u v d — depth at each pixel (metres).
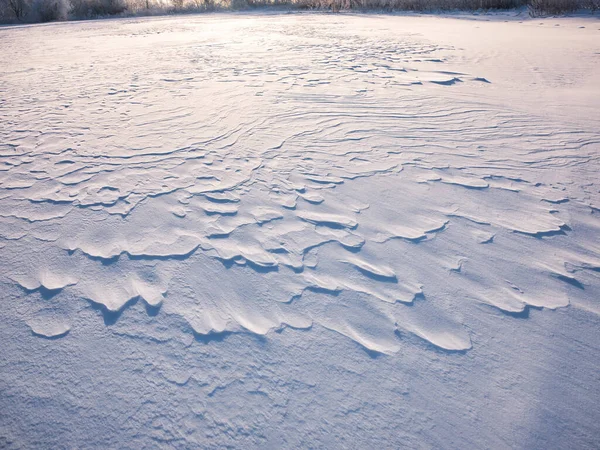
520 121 3.90
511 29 11.30
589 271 1.90
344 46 8.97
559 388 1.36
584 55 7.08
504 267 1.93
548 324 1.61
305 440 1.21
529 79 5.57
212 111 4.26
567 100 4.52
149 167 2.98
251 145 3.36
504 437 1.21
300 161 3.05
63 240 2.13
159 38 11.88
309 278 1.85
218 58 7.73
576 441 1.20
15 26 19.83
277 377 1.40
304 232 2.18
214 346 1.51
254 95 4.81
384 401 1.32
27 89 5.75
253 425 1.25
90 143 3.50
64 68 7.42
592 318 1.64
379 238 2.14
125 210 2.41
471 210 2.41
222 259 1.96
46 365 1.44
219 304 1.70
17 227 2.27
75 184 2.75
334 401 1.32
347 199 2.52
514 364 1.45
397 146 3.33
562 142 3.38
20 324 1.62
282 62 7.06
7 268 1.93
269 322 1.62
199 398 1.33
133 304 1.70
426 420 1.26
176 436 1.22
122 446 1.19
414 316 1.65
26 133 3.82
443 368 1.43
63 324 1.61
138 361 1.45
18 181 2.83
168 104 4.59
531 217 2.34
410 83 5.41
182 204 2.46
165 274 1.87
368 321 1.62
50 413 1.29
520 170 2.91
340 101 4.54
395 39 10.01
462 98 4.69
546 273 1.89
